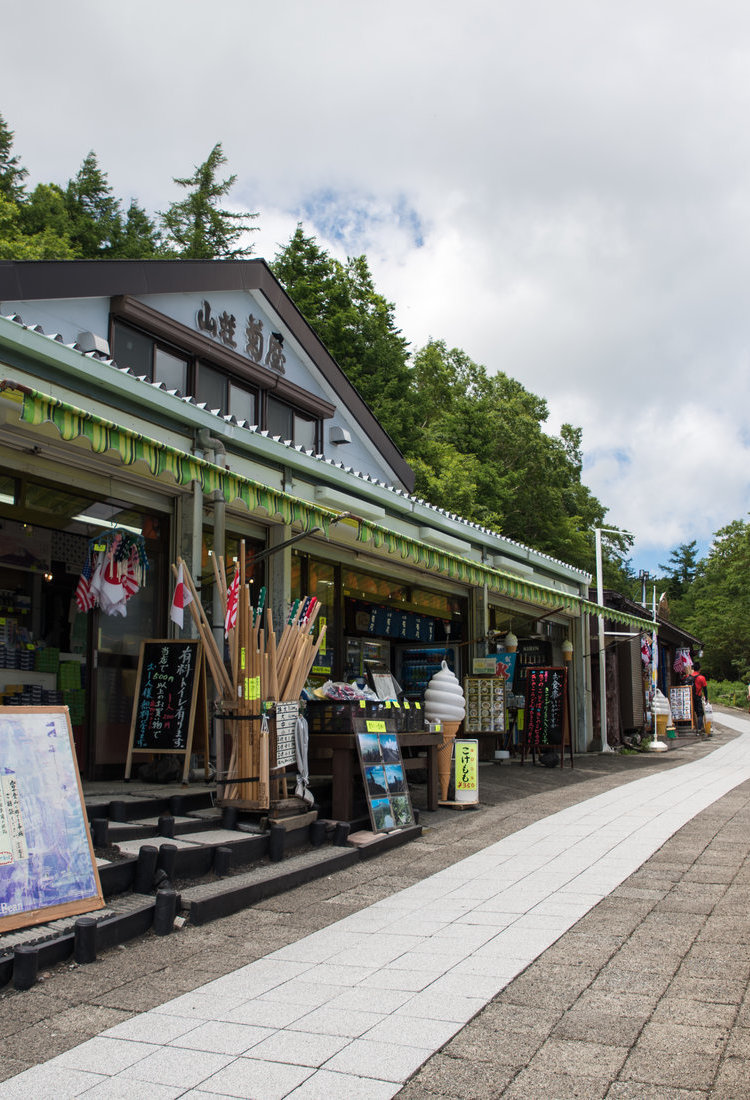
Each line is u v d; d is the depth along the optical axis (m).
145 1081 3.17
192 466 6.90
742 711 42.91
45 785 4.86
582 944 4.60
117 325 10.61
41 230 24.98
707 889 5.63
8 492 7.57
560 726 13.67
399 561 12.83
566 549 36.03
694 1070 3.15
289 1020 3.68
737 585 52.75
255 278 12.92
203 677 7.78
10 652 7.70
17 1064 3.31
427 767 9.12
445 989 4.00
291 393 13.62
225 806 6.79
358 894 5.80
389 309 28.00
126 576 8.03
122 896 5.17
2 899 4.40
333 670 11.65
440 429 33.66
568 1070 3.18
